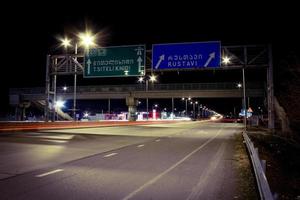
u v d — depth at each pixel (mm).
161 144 20531
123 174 9883
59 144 18781
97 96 86875
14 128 29594
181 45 31203
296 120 32656
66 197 7117
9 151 14898
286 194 8328
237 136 29641
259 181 7457
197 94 78875
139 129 42312
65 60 34750
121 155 14492
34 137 23688
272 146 22156
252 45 30047
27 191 7555
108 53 33312
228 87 76125
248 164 12172
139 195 7406
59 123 37344
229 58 30406
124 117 84875
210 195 7516
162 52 31625
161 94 81750
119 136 27406
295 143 26375
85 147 17547
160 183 8695
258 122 58938
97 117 87312
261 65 30016
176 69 31094
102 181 8820
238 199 7191
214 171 10617
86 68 33781
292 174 12453
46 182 8539
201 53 30641
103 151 15883
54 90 35906
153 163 12195
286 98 33406
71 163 11812
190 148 18156
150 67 32812
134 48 32625
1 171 9953
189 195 7484
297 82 31312
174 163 12258
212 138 26875
